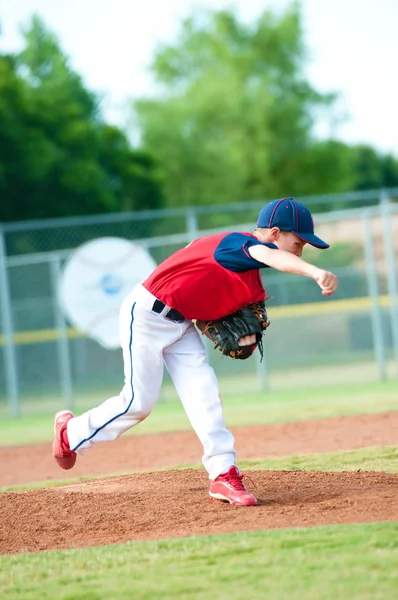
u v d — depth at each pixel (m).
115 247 41.78
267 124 119.25
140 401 14.14
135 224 71.38
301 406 34.44
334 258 54.69
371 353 50.84
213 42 124.56
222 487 14.02
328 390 41.88
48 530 13.58
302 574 9.99
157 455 24.03
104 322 41.72
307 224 13.58
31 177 75.06
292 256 12.43
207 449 14.11
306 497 14.27
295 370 50.84
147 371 14.01
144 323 13.84
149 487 16.30
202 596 9.54
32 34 102.31
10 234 73.19
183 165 116.81
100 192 78.50
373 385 41.91
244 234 13.52
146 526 13.22
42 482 20.25
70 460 15.14
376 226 54.22
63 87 97.19
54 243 72.56
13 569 11.36
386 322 51.12
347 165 125.69
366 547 10.84
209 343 51.19
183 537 12.18
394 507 12.95
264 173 117.38
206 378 14.12
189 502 14.44
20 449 28.98
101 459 24.36
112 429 14.51
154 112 118.81
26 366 52.47
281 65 122.12
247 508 13.66
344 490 14.66
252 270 13.40
